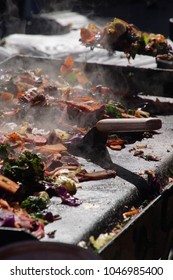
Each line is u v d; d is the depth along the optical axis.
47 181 4.08
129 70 6.38
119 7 13.98
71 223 3.67
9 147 4.29
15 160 4.03
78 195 4.05
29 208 3.80
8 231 3.18
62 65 6.27
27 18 11.21
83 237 3.55
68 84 5.98
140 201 4.21
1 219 3.51
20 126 5.00
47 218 3.68
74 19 11.69
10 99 5.24
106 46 5.98
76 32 10.27
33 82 5.67
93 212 3.82
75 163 4.42
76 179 4.23
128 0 14.24
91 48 6.02
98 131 4.66
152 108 5.96
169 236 4.42
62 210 3.82
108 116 5.18
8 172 3.96
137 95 6.29
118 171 4.45
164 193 4.15
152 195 4.29
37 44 8.96
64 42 9.16
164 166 4.66
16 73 5.88
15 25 11.07
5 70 6.07
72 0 13.09
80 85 6.27
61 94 5.52
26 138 4.66
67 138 4.76
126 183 4.27
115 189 4.16
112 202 3.97
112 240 3.42
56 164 4.36
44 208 3.83
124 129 4.36
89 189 4.15
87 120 5.09
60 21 11.12
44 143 4.66
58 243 2.92
